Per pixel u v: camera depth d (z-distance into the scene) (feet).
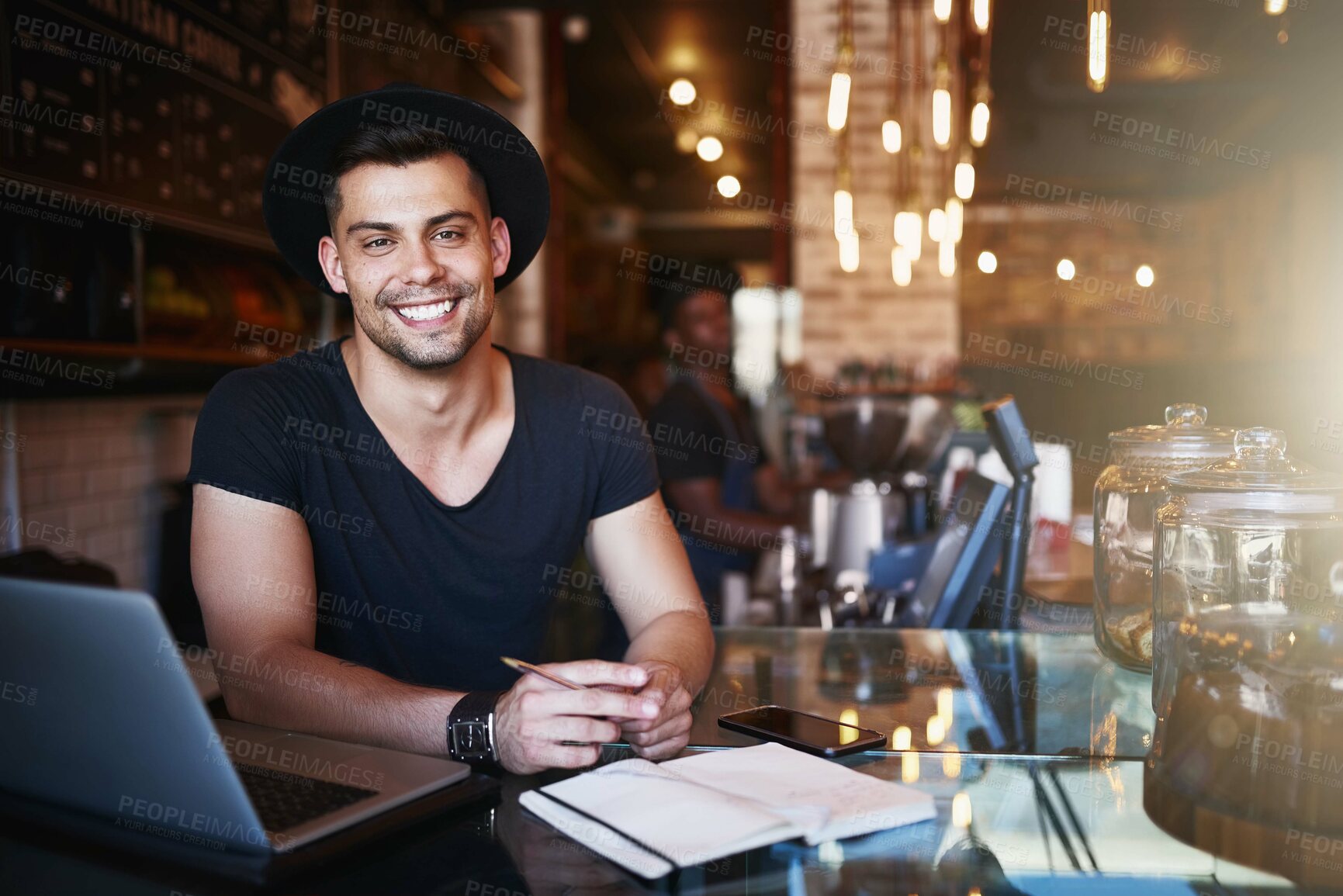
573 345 28.81
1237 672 2.44
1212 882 2.26
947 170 12.03
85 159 7.02
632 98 24.48
